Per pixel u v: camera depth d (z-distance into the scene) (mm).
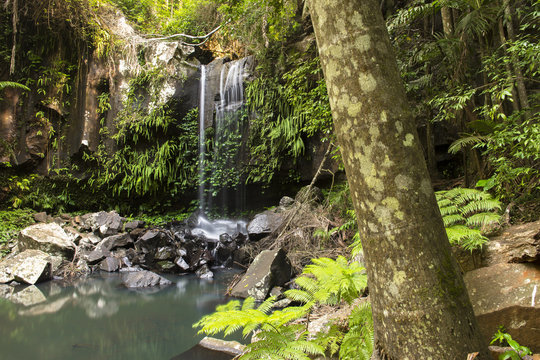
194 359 2873
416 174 1272
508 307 2201
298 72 6215
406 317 1239
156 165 9000
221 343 3154
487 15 4238
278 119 8430
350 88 1315
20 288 5234
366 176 1301
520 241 2719
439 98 4105
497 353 1924
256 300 4438
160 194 9430
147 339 3322
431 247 1244
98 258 6508
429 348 1210
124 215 9328
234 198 9172
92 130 8891
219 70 9406
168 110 8992
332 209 6355
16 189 8336
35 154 8492
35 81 8578
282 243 5762
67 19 8398
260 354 1744
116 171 8992
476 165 4480
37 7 8203
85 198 9148
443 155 6898
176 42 9461
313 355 2287
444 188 5816
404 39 5066
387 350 1308
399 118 1288
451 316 1216
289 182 8805
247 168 8891
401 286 1248
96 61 9039
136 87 9070
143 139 9141
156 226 8250
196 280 5832
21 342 3264
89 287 5324
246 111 8883
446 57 4461
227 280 5734
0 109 8203
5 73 8320
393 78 1318
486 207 2906
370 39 1311
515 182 3725
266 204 9148
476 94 5176
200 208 9312
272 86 8492
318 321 2713
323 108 5469
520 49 3469
